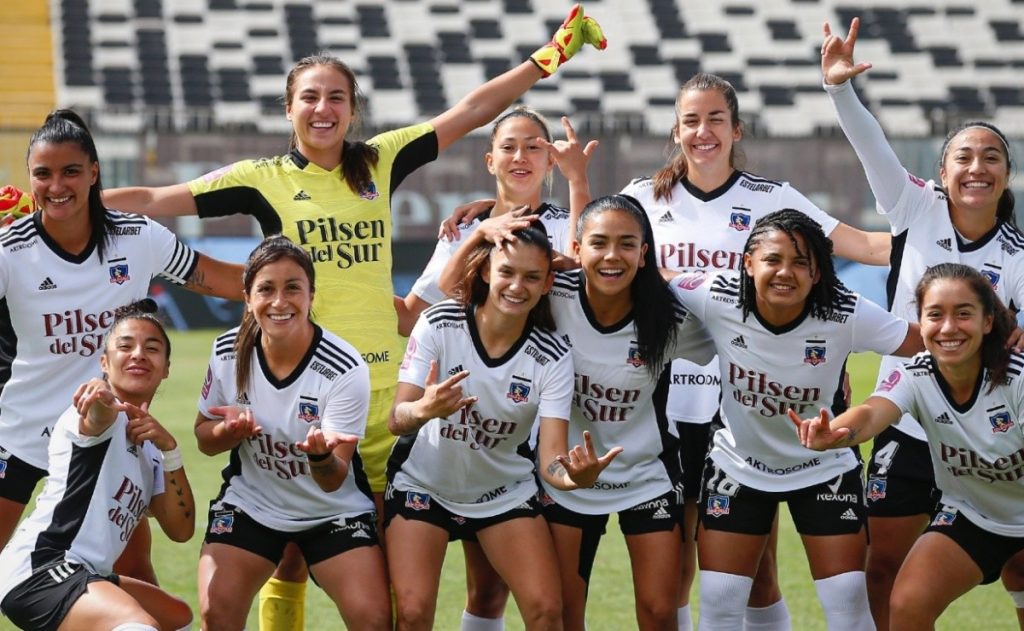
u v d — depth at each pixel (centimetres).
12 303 635
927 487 679
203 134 2747
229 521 616
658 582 624
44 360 640
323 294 673
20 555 577
